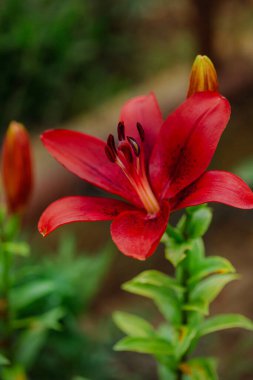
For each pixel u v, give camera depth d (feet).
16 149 2.55
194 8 6.81
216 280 2.30
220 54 7.01
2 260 2.67
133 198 2.11
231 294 4.35
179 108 2.07
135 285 2.32
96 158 2.14
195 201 2.00
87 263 3.20
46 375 3.18
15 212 2.60
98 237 4.84
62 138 2.14
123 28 7.43
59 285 3.07
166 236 2.18
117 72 7.01
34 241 4.53
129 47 7.17
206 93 2.05
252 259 4.77
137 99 2.21
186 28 7.56
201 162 2.03
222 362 3.70
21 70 6.04
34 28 6.14
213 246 4.99
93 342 3.37
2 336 2.85
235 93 6.52
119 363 3.62
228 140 5.89
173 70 6.98
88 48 6.57
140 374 3.61
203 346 3.74
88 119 6.00
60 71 6.22
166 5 7.86
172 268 4.71
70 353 3.18
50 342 3.15
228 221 5.24
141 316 4.10
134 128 2.18
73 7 6.56
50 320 2.75
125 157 2.07
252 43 7.37
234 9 7.55
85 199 2.08
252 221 5.23
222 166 5.70
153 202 2.06
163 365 2.36
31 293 2.73
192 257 2.26
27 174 2.57
